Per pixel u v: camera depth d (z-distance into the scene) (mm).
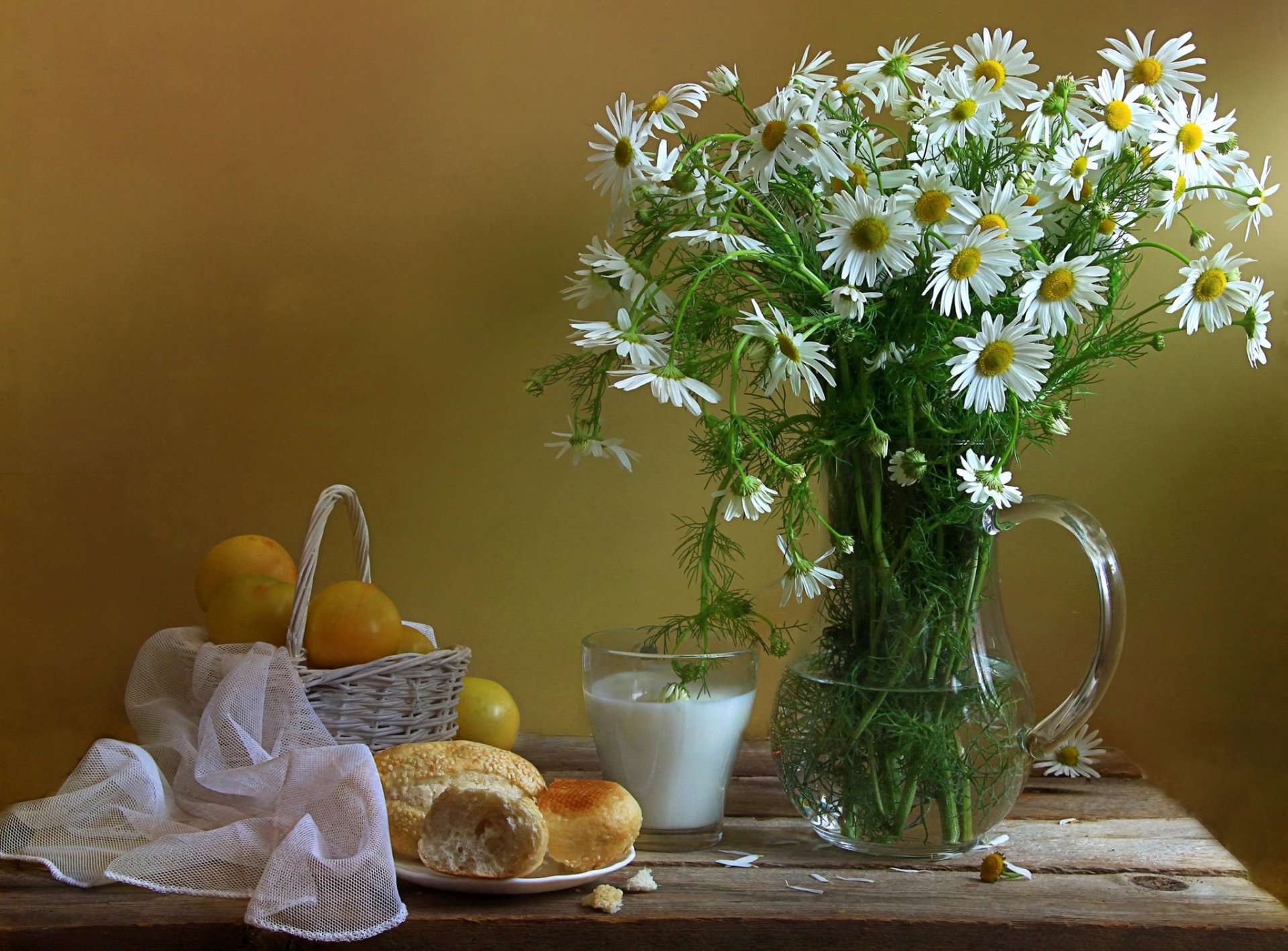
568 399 1257
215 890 960
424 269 1257
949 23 1229
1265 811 1242
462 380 1260
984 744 996
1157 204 990
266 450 1263
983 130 971
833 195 983
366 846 948
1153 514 1242
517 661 1271
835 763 1004
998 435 990
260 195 1257
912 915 942
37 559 1260
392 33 1250
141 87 1253
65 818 1003
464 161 1253
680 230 1048
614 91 1245
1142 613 1245
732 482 956
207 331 1260
